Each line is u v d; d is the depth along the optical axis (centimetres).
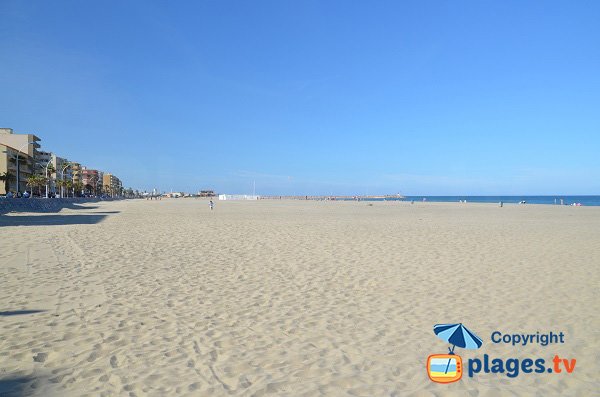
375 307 659
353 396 378
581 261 1084
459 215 3612
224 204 7550
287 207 5922
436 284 817
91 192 14600
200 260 1105
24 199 4128
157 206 6278
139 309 643
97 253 1213
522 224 2442
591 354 480
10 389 385
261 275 907
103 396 374
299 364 445
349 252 1254
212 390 386
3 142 8900
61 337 519
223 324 575
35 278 859
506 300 698
